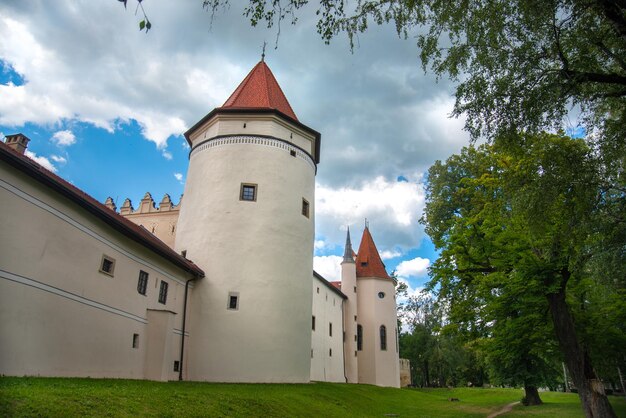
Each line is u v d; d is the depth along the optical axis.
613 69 11.49
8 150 11.83
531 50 10.49
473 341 21.34
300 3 8.91
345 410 18.84
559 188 11.94
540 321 17.88
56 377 12.63
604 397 15.34
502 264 16.98
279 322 21.56
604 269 15.46
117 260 16.03
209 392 14.66
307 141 25.86
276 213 22.98
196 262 22.12
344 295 43.84
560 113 10.62
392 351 45.03
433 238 29.62
